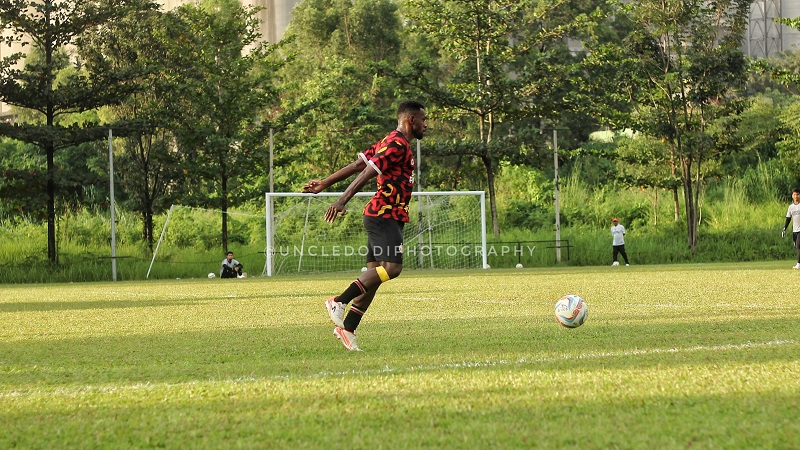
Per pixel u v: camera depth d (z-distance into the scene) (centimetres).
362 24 13925
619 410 977
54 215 8350
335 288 4494
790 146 9994
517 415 962
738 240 8675
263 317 2573
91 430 949
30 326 2433
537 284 4272
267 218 7294
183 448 855
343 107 11862
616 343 1631
